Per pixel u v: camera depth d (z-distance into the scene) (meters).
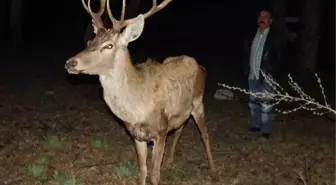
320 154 8.32
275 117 10.31
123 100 5.64
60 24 22.50
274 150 8.42
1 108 10.06
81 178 6.85
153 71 6.07
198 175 7.20
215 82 13.75
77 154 7.70
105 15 10.38
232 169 7.52
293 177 7.30
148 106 5.85
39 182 6.67
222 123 9.88
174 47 20.25
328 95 12.55
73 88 11.95
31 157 7.52
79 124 9.27
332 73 15.66
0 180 6.70
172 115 6.33
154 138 6.06
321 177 7.34
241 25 25.88
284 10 13.12
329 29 20.72
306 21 13.82
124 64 5.54
